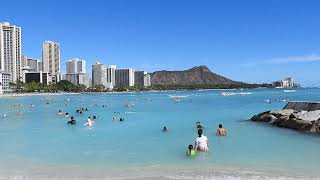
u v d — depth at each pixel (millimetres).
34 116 59406
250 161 21172
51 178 17969
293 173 18391
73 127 40625
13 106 98438
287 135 31109
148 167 20094
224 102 107938
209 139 29438
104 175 18469
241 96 171125
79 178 17906
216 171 19000
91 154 23812
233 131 34375
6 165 20875
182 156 22844
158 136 31906
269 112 44094
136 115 58938
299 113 38312
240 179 17406
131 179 17641
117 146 26797
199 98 149750
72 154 23891
